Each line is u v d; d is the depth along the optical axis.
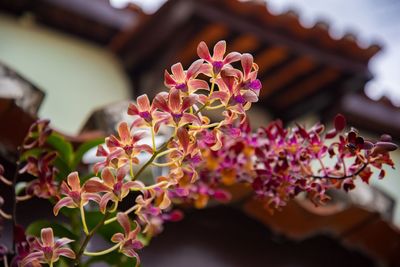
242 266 1.31
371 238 1.40
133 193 1.17
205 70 0.69
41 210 1.10
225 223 1.32
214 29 1.98
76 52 2.29
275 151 0.85
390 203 1.73
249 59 0.69
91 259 0.93
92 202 1.01
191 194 0.95
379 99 2.66
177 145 0.71
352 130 0.77
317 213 1.32
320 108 2.36
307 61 2.18
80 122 2.19
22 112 1.03
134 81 2.34
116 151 0.71
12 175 1.07
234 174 0.92
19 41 2.15
